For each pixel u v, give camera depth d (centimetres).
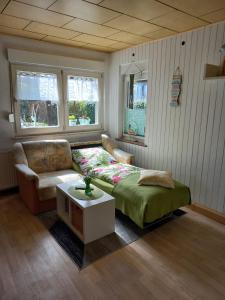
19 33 300
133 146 391
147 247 219
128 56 376
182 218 276
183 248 219
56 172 329
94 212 221
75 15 234
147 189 246
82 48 377
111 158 365
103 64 408
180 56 291
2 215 276
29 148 320
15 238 230
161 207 240
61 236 235
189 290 170
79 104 399
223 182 265
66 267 191
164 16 234
